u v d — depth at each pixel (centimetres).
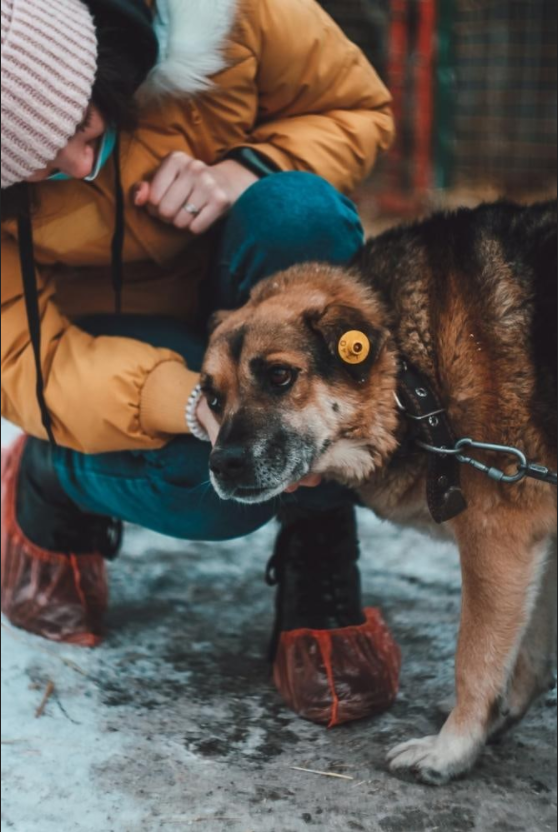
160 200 228
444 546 321
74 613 263
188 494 233
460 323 212
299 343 210
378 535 333
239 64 231
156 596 294
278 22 234
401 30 691
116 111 205
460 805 196
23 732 222
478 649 209
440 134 714
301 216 229
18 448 273
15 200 215
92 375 225
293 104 248
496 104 739
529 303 209
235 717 230
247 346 210
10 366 235
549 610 225
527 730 226
